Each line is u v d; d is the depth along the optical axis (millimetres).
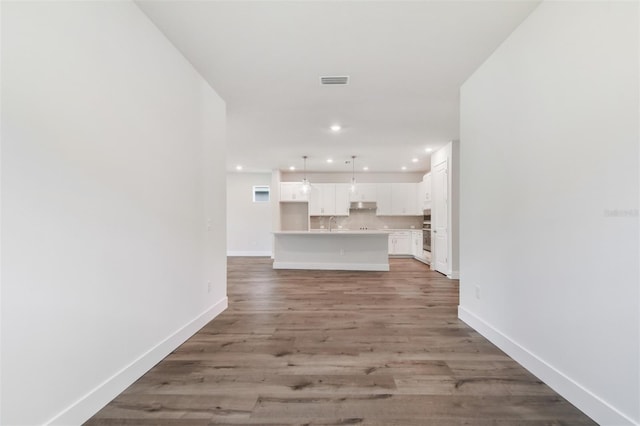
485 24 2025
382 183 8211
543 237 1795
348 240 6195
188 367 1992
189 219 2482
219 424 1443
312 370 1965
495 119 2320
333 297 3896
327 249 6258
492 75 2373
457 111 3666
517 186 2041
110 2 1610
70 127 1374
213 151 2977
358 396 1675
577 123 1547
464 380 1835
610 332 1372
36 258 1226
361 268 6102
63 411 1338
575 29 1562
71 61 1377
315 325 2824
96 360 1521
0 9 1110
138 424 1438
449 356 2160
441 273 5582
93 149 1498
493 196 2342
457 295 3998
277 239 6391
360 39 2207
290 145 5367
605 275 1396
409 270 6023
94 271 1509
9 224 1132
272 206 7957
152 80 1980
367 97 3246
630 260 1284
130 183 1762
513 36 2096
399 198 8164
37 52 1226
